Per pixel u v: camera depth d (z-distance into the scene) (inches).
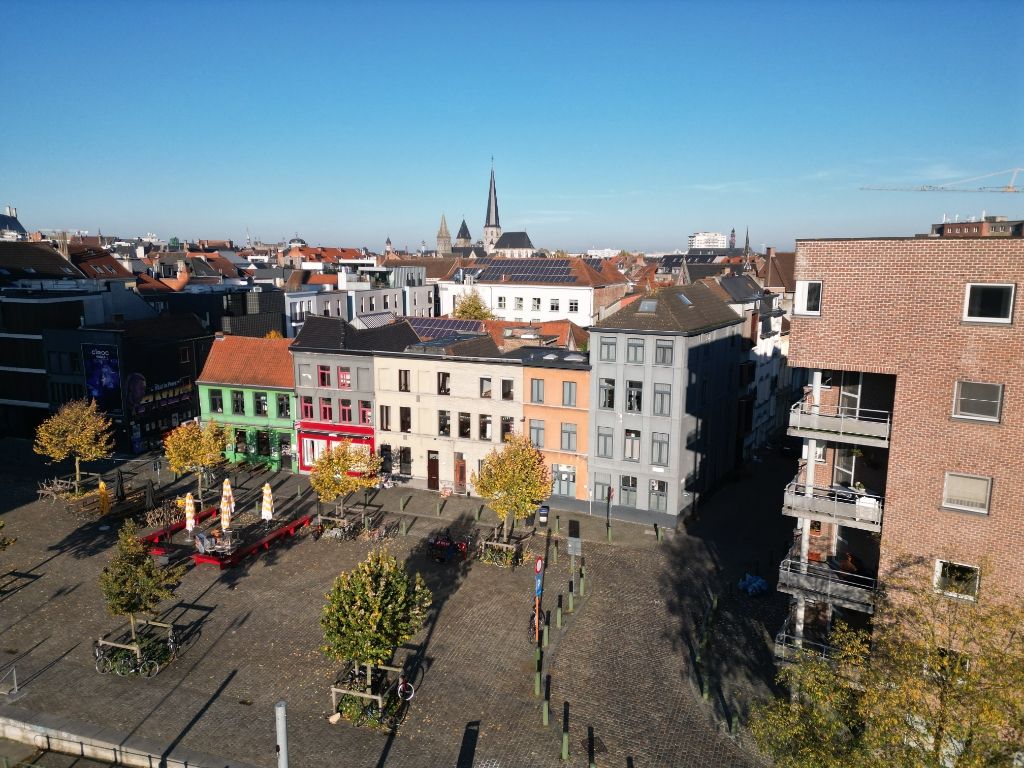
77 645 1227.9
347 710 1044.5
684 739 1008.2
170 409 2490.2
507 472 1581.0
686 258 7736.2
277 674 1152.2
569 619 1330.0
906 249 875.4
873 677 778.2
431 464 2050.9
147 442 2401.6
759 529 1774.1
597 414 1827.0
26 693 1092.5
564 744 957.8
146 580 1139.3
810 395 1080.8
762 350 2438.5
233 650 1219.2
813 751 746.8
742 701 1090.7
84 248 4185.5
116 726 1020.5
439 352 1973.4
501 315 4180.6
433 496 1999.3
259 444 2246.6
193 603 1378.0
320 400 2143.2
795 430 1007.6
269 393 2193.7
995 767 684.7
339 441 2128.4
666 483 1776.6
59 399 2427.4
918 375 887.7
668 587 1461.6
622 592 1438.2
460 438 1991.9
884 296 896.3
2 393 2536.9
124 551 1167.6
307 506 1911.9
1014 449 840.9
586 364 1828.2
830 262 924.6
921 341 880.9
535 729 1026.7
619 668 1178.0
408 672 1157.7
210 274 4972.9
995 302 837.2
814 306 947.3
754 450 2453.2
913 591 855.7
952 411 873.5
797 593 1009.5
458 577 1497.3
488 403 1941.4
